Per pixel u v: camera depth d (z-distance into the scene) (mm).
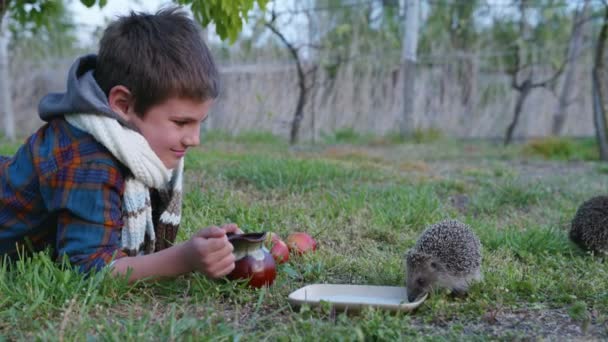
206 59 1981
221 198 2895
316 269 2217
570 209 3164
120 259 1949
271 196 3113
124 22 1983
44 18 3262
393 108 7824
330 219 2789
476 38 8148
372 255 2416
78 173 1919
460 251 2076
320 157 5094
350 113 7758
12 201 1968
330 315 1886
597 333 1864
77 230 1931
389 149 6551
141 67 1918
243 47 7441
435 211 2939
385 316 1873
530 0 7750
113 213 1947
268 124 7551
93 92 1918
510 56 7914
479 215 3059
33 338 1762
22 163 1975
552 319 1944
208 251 1914
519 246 2512
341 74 7625
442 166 5160
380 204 2957
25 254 2035
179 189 2111
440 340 1790
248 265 2018
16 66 7934
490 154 6395
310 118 7449
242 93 7520
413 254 2076
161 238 2123
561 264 2377
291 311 1926
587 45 7801
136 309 1901
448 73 8000
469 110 8086
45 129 1995
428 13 8109
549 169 5281
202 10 2787
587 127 8312
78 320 1802
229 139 7207
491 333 1856
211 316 1844
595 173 4969
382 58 7727
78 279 1915
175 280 2012
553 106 8086
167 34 1953
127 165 1935
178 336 1761
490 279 2141
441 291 2039
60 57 7992
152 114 1939
